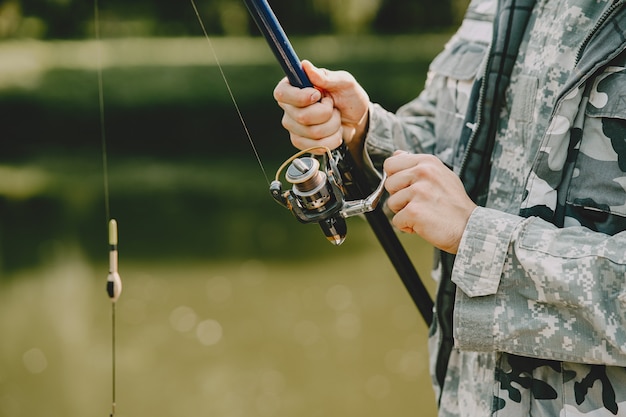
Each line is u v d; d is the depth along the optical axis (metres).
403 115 1.88
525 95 1.51
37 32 25.78
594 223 1.39
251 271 7.40
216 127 14.93
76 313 6.59
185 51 24.55
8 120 15.56
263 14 1.61
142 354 5.74
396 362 5.34
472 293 1.39
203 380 5.23
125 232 8.97
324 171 1.70
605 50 1.38
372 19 26.47
